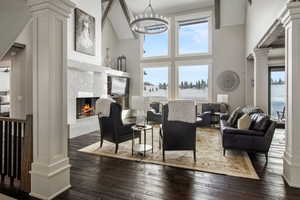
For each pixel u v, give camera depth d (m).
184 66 8.16
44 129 2.26
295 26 2.59
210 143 4.71
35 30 2.29
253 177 2.83
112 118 3.92
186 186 2.57
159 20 4.80
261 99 5.58
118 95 8.10
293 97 2.62
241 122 3.90
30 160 2.39
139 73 8.85
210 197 2.30
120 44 9.16
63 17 2.40
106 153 3.94
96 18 6.74
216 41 7.66
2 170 2.69
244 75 7.34
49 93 2.23
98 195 2.33
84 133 5.90
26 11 2.64
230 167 3.21
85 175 2.90
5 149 2.65
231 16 7.27
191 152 4.02
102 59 8.16
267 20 4.18
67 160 2.49
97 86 6.57
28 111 5.09
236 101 7.46
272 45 5.46
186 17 8.00
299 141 2.59
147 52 8.79
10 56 5.28
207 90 7.89
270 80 7.61
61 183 2.40
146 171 3.06
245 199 2.26
